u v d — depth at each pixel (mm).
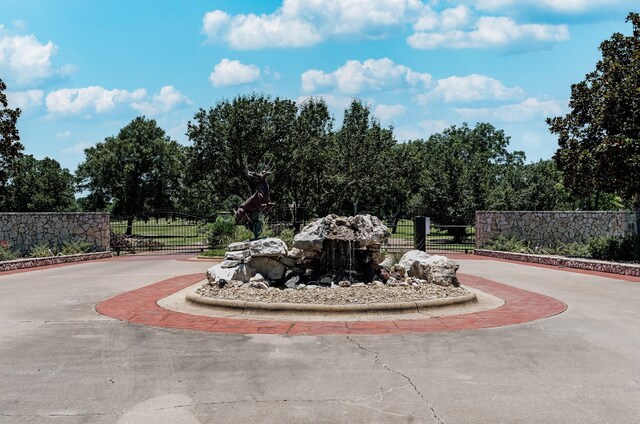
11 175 25391
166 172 48656
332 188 35844
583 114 19094
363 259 11875
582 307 10414
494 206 34250
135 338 7992
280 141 30625
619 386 5836
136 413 5148
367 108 39094
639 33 18953
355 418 5000
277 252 11102
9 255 19984
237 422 4926
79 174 48906
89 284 14008
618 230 24203
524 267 18406
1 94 22469
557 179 39469
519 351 7207
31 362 6809
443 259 11656
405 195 49781
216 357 6980
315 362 6730
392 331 8305
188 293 10953
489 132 73625
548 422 4898
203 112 29328
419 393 5637
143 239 31766
